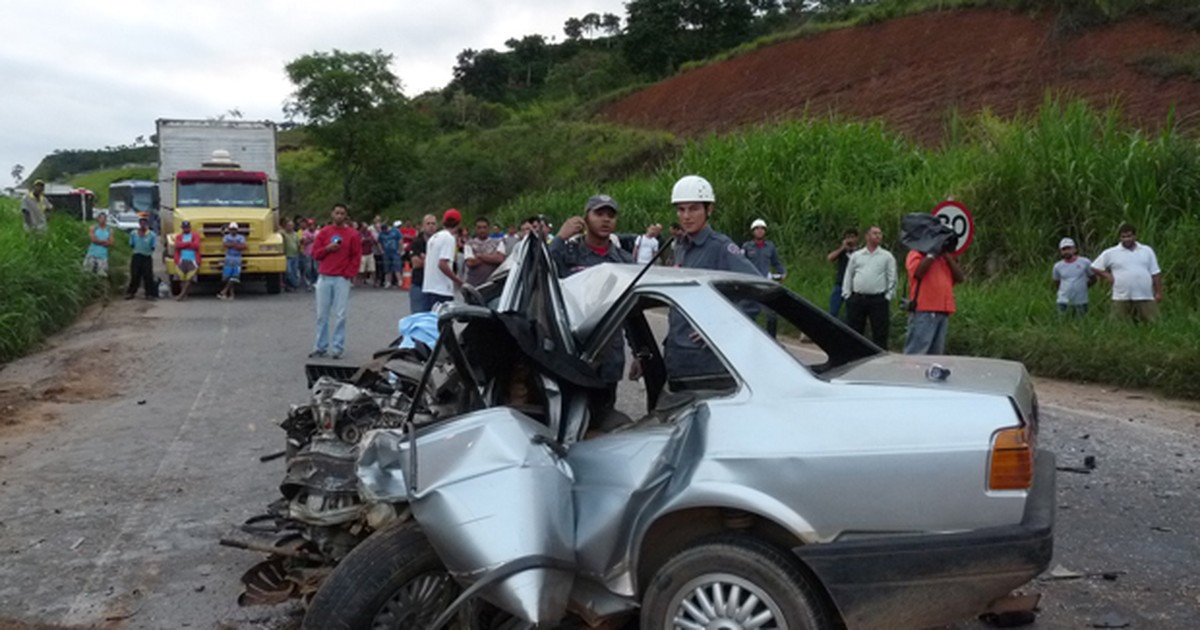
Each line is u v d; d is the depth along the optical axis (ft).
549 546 12.14
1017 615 15.35
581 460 13.39
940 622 11.65
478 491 12.41
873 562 11.46
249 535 19.51
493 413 13.28
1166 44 107.65
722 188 73.56
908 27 141.59
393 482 13.41
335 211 40.09
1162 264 46.19
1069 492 22.54
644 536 12.30
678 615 12.27
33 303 45.88
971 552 11.35
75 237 73.67
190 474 24.07
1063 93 106.63
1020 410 11.86
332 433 15.69
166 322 53.67
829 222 67.41
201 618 15.99
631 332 17.57
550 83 241.14
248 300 67.67
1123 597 16.61
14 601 16.61
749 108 153.07
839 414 12.10
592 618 12.85
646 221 79.87
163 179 76.59
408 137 181.68
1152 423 30.04
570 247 22.39
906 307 33.37
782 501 11.82
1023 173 55.36
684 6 220.02
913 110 122.11
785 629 11.71
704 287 13.98
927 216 32.68
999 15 129.70
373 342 45.55
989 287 51.29
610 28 306.76
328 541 15.03
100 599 16.72
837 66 146.72
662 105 175.42
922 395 12.09
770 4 225.15
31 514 21.08
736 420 12.43
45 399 33.14
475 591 11.93
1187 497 22.18
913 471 11.58
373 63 177.27
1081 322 41.63
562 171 157.38
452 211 39.24
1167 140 53.21
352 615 12.72
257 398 32.99
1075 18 116.78
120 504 21.76
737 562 11.87
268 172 78.89
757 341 13.07
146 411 31.22
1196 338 37.52
